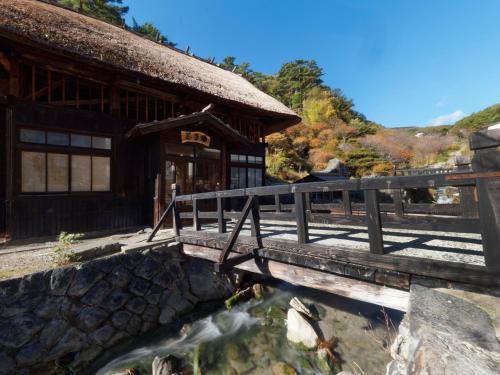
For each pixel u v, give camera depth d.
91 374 3.40
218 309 5.02
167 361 3.46
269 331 4.35
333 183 2.66
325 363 3.53
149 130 5.82
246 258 3.30
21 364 3.04
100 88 6.68
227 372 3.49
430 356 1.28
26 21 5.12
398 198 3.55
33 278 3.25
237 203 8.91
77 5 16.23
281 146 19.91
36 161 5.29
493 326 1.33
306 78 35.47
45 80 6.11
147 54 7.67
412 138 29.55
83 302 3.63
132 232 5.93
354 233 4.18
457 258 2.49
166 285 4.62
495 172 1.74
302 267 3.01
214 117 6.66
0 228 4.87
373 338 4.04
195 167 7.04
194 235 4.61
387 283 2.29
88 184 5.97
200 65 10.82
